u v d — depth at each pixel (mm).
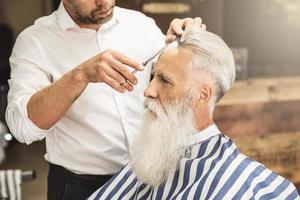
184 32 1359
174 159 1350
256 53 3619
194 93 1306
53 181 1689
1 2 5730
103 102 1602
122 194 1481
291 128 3293
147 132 1354
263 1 3551
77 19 1560
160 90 1330
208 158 1339
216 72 1292
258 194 1270
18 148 4898
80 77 1322
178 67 1302
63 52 1613
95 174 1639
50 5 5824
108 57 1282
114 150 1640
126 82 1309
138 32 1711
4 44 5016
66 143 1629
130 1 3400
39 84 1558
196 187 1311
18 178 1332
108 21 1576
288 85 3223
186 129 1323
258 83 3135
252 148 3215
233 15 3598
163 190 1371
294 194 1303
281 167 3312
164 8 3480
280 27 3584
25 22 5848
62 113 1415
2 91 4379
